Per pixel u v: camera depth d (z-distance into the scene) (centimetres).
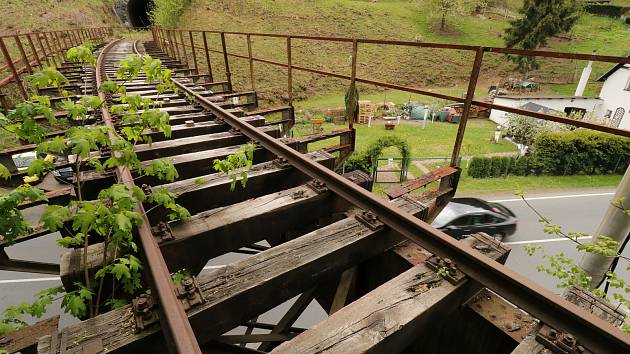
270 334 243
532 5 4334
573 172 1720
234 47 3722
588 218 1294
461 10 5109
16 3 2852
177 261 205
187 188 265
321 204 258
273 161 314
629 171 307
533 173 1695
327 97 3434
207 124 468
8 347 150
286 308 771
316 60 3925
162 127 225
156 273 162
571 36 5394
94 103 208
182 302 153
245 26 4250
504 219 995
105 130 198
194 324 152
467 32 5203
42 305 195
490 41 4988
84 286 187
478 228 981
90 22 3431
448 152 2111
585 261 360
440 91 3944
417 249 213
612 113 3078
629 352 126
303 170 292
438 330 188
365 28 4791
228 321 162
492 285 161
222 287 162
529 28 4391
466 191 1505
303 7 4778
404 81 4062
